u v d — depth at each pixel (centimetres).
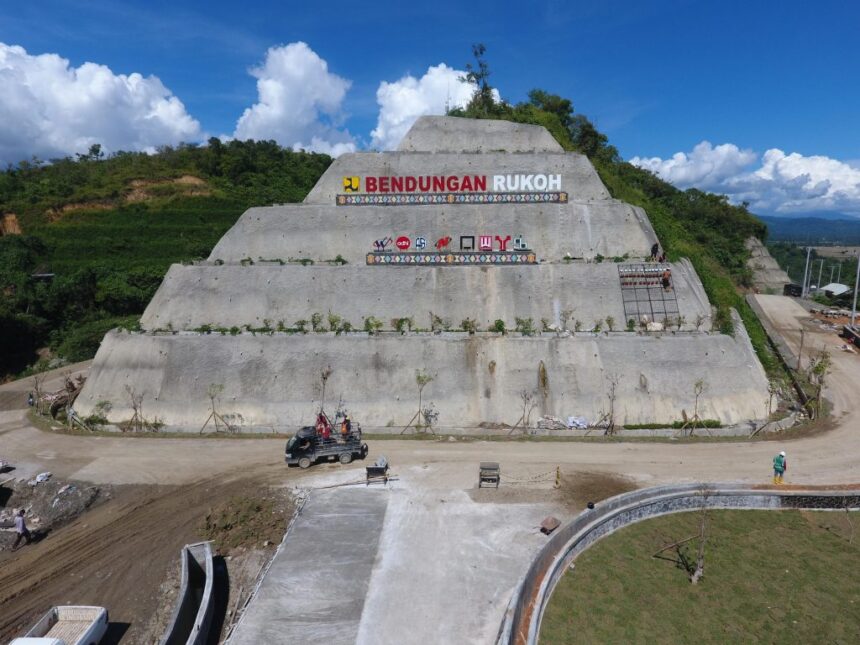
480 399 4334
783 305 7981
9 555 2839
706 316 4825
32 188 10112
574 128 7712
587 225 5303
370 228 5250
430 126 5938
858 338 6078
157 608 2456
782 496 3097
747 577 2497
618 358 4388
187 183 10300
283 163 11594
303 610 2225
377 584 2375
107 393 4412
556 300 4856
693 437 3991
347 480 3381
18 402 5075
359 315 4816
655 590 2386
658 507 3027
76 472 3578
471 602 2259
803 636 2145
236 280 4909
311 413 4303
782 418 4238
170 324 4778
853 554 2686
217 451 3872
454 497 3133
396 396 4347
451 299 4872
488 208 5325
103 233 8975
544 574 2355
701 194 10050
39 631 2180
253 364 4419
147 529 2991
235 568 2675
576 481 3312
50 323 7475
